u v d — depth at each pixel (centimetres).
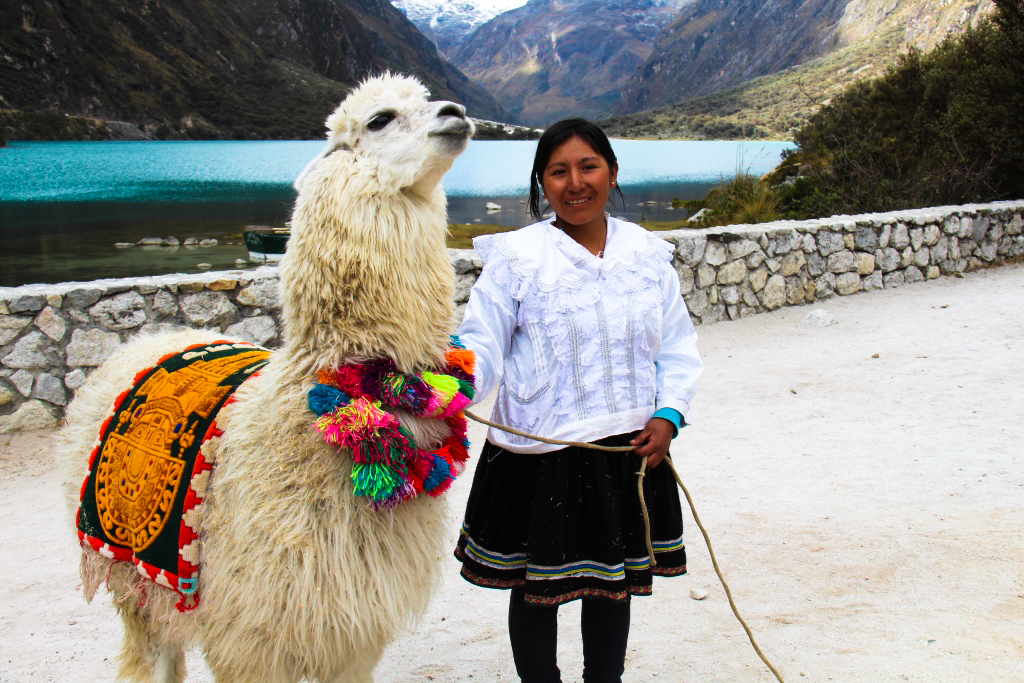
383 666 319
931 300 933
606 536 231
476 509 247
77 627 360
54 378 612
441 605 371
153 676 272
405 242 215
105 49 10706
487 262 244
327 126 228
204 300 657
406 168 210
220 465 224
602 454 233
